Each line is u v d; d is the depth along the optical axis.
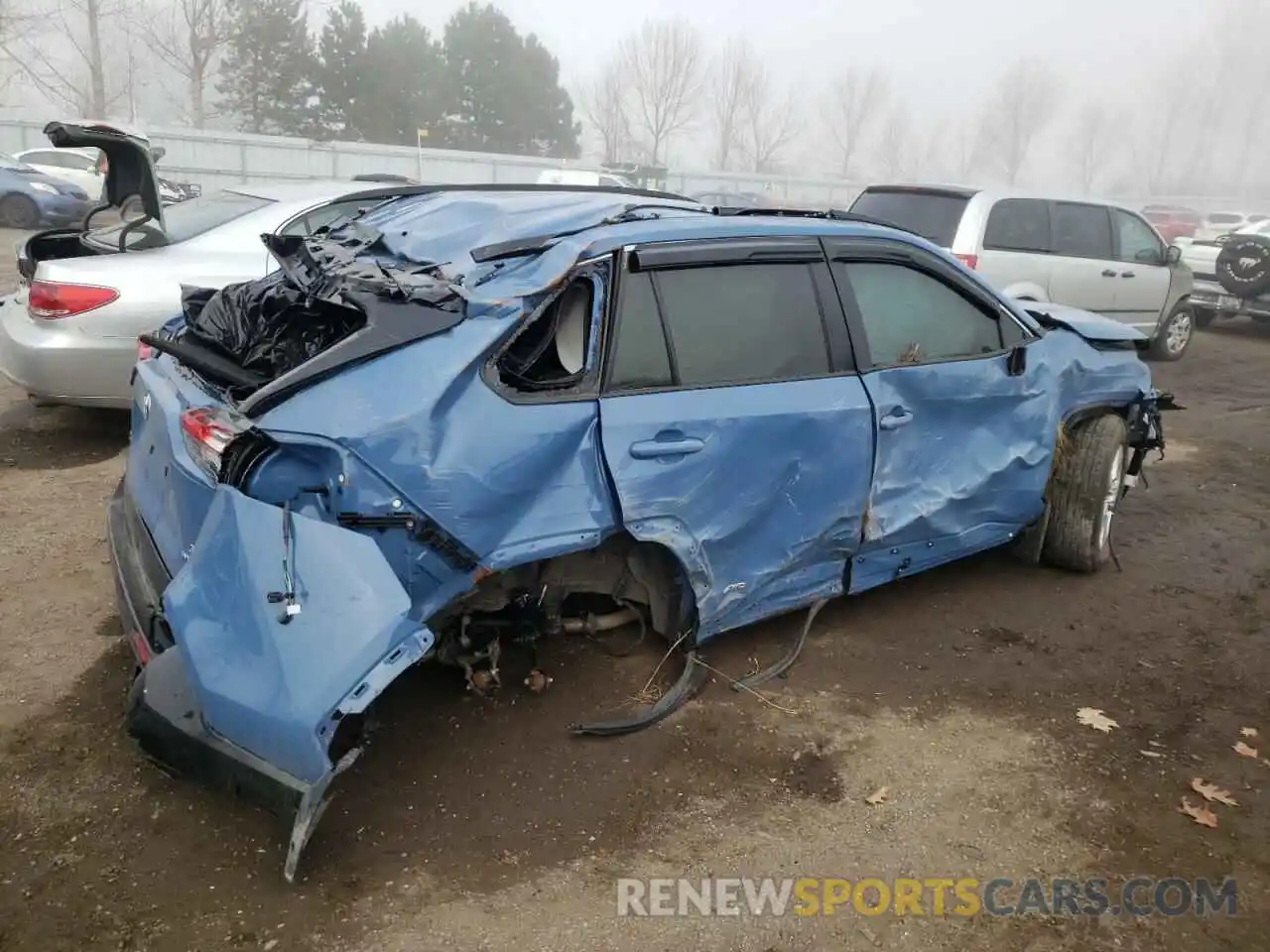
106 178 5.48
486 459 2.80
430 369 2.76
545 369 3.12
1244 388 10.00
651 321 3.24
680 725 3.44
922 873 2.83
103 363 5.65
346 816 2.89
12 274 13.16
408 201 4.30
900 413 3.80
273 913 2.52
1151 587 4.86
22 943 2.38
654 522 3.15
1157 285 10.52
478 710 3.43
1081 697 3.81
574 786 3.09
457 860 2.75
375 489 2.65
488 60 48.59
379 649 2.47
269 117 43.50
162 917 2.48
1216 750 3.50
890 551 4.01
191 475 2.79
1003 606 4.57
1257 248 12.30
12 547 4.60
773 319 3.54
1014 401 4.28
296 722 2.39
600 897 2.65
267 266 5.99
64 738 3.17
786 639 4.09
